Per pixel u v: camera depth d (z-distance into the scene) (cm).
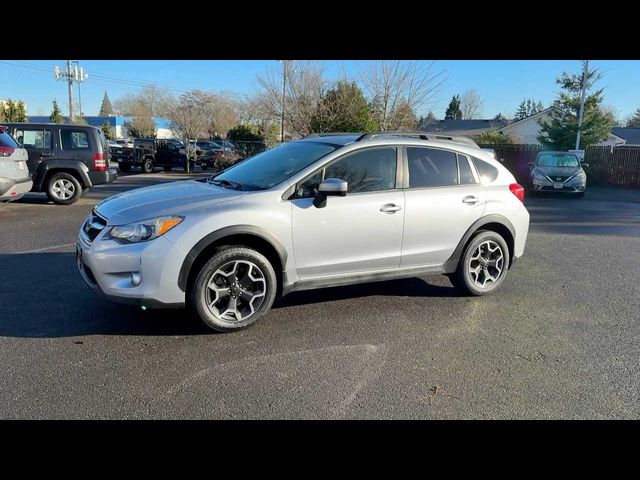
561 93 2664
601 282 594
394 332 422
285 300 498
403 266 479
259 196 410
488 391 326
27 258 627
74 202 1148
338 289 538
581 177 1588
